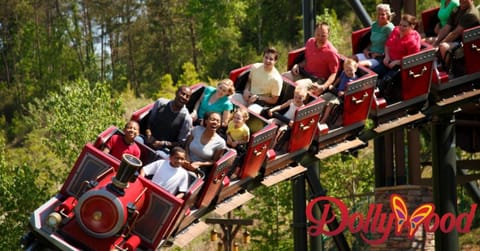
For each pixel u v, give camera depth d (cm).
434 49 2691
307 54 2661
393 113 2736
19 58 11500
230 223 4044
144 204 2055
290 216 4784
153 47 11525
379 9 2738
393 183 3600
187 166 2178
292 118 2494
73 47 11706
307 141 2559
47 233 1978
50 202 2061
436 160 2988
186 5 11562
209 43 11006
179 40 11469
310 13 3288
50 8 11819
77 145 4528
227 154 2269
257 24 11206
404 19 2656
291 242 4644
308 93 2528
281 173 2542
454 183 2994
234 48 10912
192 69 9831
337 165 4834
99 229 1978
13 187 4128
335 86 2652
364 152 6088
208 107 2375
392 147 3597
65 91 4628
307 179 3278
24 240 2031
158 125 2258
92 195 1973
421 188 3503
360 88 2592
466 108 3366
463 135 3531
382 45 2745
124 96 9575
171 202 2045
